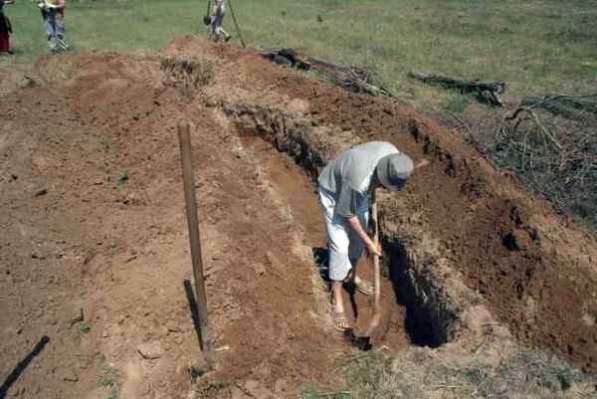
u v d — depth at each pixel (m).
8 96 9.95
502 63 13.44
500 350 4.87
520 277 5.46
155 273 5.90
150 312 5.50
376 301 5.64
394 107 8.50
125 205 7.18
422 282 6.00
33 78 11.07
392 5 21.89
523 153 8.06
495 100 10.56
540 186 7.50
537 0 21.78
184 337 5.29
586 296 5.28
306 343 5.30
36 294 5.61
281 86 9.60
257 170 8.49
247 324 5.33
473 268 5.75
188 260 5.97
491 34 16.48
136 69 11.45
